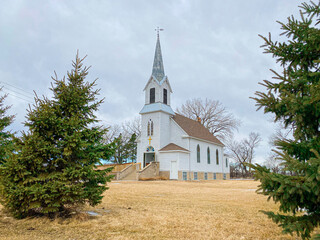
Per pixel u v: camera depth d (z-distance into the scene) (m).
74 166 7.08
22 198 6.34
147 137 34.62
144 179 29.33
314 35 4.74
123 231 6.05
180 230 6.19
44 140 7.01
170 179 31.41
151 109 34.75
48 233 5.80
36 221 6.76
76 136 6.88
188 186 20.73
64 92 7.43
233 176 66.44
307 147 4.34
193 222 6.98
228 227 6.48
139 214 7.97
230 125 54.78
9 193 6.38
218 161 42.12
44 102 7.23
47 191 6.69
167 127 35.12
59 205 6.57
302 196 3.57
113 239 5.45
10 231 5.86
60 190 6.56
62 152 7.07
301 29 5.12
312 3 5.42
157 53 38.06
